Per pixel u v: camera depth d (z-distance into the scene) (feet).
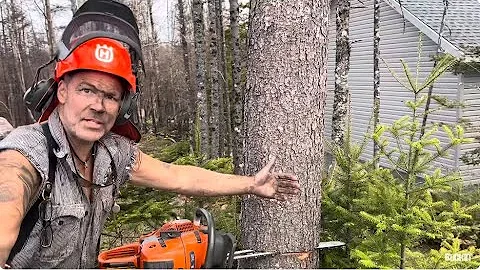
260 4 8.50
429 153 10.55
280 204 8.57
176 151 19.98
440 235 10.09
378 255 9.62
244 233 9.16
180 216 14.33
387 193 10.27
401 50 42.06
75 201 5.57
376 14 30.86
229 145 49.34
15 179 4.75
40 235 5.40
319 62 8.55
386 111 44.80
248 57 8.93
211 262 5.83
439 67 11.44
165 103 91.45
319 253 10.21
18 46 90.74
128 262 6.25
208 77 54.24
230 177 7.86
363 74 47.80
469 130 28.96
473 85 36.06
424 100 11.47
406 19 39.93
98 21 5.48
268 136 8.53
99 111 5.47
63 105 5.51
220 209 14.38
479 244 14.85
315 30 8.39
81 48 5.33
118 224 13.16
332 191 11.11
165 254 5.91
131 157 6.77
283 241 8.65
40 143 5.22
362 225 10.52
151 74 83.76
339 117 26.23
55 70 5.56
